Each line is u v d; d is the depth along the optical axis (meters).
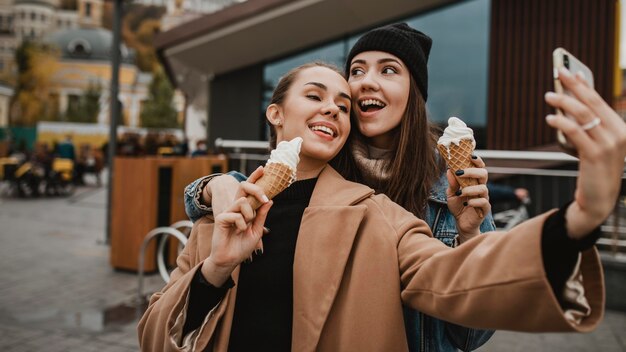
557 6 7.75
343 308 1.16
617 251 5.33
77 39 68.50
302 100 1.37
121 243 6.36
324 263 1.19
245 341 1.26
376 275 1.15
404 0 8.16
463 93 8.48
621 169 0.76
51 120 60.28
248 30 8.77
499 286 0.86
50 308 4.87
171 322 1.20
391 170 1.52
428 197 1.51
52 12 88.69
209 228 1.39
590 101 0.76
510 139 7.95
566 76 0.77
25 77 61.88
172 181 6.46
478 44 8.43
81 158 20.36
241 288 1.29
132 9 81.88
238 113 10.70
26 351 3.84
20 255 7.36
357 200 1.27
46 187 16.09
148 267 6.16
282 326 1.25
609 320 4.69
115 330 4.30
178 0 83.50
